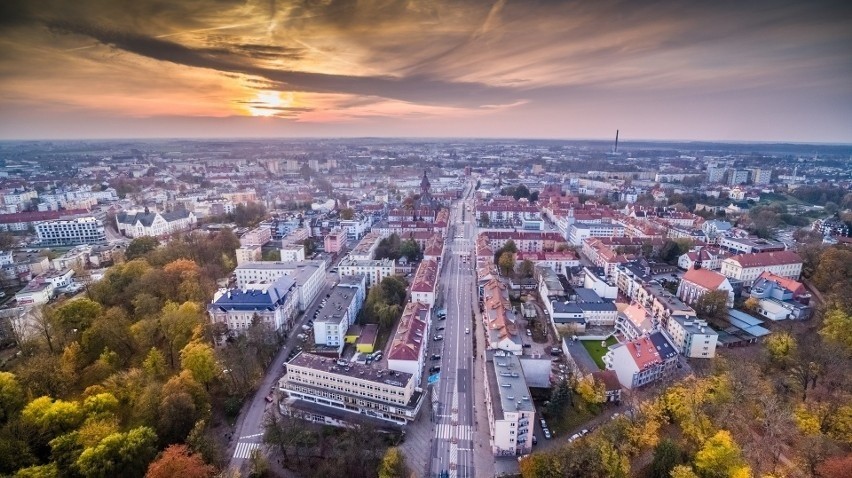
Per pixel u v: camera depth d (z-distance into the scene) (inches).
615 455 6013.8
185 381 7490.2
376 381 7647.6
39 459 5959.6
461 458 6840.6
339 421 7554.1
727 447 5772.6
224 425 7603.4
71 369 7800.2
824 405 6806.1
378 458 6574.8
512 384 7465.6
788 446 6368.1
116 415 6889.8
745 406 6988.2
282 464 6781.5
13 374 7160.4
